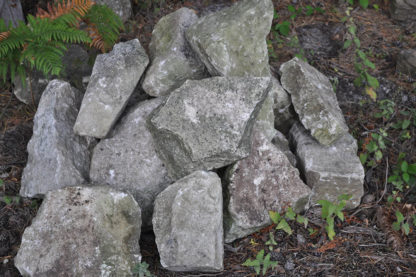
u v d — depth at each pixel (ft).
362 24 6.05
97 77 4.55
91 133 4.46
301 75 4.80
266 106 4.65
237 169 4.33
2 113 5.04
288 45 5.63
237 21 4.63
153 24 5.65
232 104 4.26
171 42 4.82
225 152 4.18
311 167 4.56
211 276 4.15
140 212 4.15
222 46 4.53
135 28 5.59
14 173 4.67
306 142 4.75
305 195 4.43
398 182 4.83
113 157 4.46
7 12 5.24
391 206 4.73
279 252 4.32
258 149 4.45
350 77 5.52
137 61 4.62
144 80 4.71
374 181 4.93
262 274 4.17
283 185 4.42
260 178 4.38
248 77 4.35
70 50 5.13
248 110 4.25
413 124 5.20
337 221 4.60
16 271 4.12
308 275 4.18
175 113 4.25
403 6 5.99
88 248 3.89
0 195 4.50
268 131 4.64
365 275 4.21
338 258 4.31
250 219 4.28
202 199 4.01
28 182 4.41
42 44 4.52
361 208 4.73
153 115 4.35
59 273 3.81
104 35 5.04
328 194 4.59
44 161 4.37
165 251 3.91
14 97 5.19
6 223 4.37
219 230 4.08
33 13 5.57
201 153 4.17
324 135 4.65
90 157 4.59
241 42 4.61
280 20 5.90
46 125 4.47
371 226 4.58
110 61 4.63
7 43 4.48
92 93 4.47
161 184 4.42
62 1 5.13
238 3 4.83
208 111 4.25
